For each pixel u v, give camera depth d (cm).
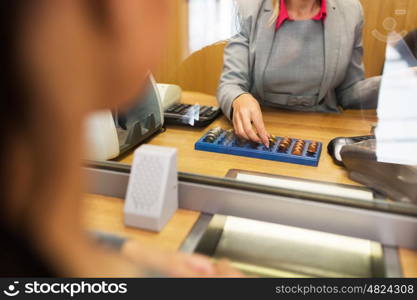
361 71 105
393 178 56
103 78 13
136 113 70
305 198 53
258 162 71
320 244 50
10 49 12
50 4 12
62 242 14
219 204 56
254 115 87
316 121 91
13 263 14
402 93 81
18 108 13
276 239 52
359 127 85
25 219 14
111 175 57
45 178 13
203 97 105
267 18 111
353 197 52
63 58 12
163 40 14
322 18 109
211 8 98
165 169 52
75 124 13
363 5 108
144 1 13
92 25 13
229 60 111
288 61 106
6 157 13
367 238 51
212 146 74
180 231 52
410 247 49
